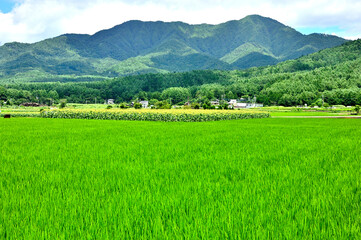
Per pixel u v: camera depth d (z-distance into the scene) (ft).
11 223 12.67
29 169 25.75
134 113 172.96
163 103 328.90
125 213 13.58
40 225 12.62
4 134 65.21
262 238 11.14
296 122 136.36
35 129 83.46
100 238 11.27
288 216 13.41
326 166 26.66
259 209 14.43
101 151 37.24
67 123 122.11
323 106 483.51
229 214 13.34
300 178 21.63
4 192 17.65
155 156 32.73
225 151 36.55
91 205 15.10
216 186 18.85
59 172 24.20
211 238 11.15
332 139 53.11
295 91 629.51
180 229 11.87
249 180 20.62
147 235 11.57
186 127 93.35
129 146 42.47
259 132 71.15
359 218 13.04
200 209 14.33
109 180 21.12
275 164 27.78
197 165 27.53
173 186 19.02
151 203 15.43
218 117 169.68
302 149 39.22
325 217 13.34
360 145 43.88
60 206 14.93
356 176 21.83
